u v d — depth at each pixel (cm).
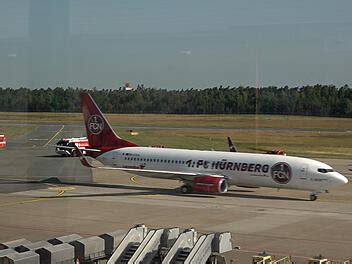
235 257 4734
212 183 8175
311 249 5094
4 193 7844
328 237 5612
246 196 8262
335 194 8631
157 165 8838
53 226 5800
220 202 7719
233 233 5747
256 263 4219
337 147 15238
